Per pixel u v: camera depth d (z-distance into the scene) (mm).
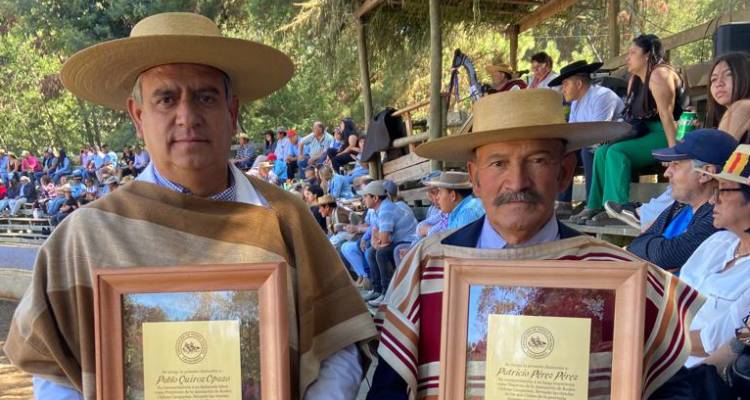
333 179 10375
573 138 1905
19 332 1745
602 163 5164
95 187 17766
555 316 1607
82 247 1763
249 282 1630
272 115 25422
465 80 12398
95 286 1609
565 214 5758
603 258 1812
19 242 17000
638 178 5633
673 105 4723
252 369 1634
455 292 1668
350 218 8461
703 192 2938
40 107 31562
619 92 6445
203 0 20938
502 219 1840
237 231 1856
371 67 10195
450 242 1978
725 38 5332
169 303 1631
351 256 7469
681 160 2936
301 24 10578
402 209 6602
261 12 17469
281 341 1614
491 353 1640
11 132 31797
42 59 30062
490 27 10164
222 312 1631
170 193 1850
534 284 1623
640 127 4996
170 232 1795
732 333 2332
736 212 2398
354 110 23688
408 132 8859
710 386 1946
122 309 1627
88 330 1725
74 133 32000
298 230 2000
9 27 29844
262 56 1900
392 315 1892
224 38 1744
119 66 1845
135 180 1930
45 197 19484
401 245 6301
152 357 1629
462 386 1649
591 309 1591
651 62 4953
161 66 1819
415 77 15906
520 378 1621
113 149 26625
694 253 2742
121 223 1795
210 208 1879
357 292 2086
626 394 1549
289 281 1909
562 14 9820
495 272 1647
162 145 1818
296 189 11445
